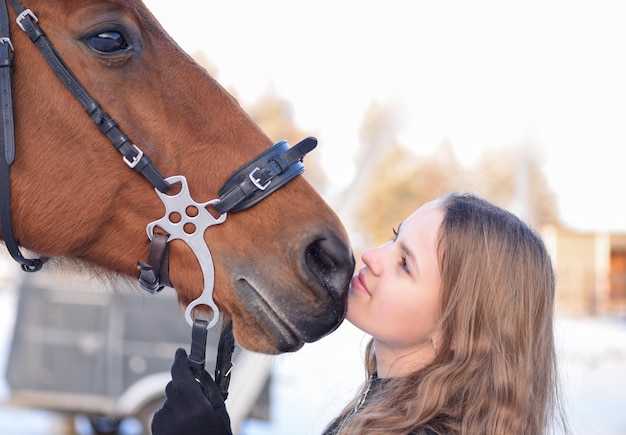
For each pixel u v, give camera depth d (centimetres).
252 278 238
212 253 242
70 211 246
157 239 244
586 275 2241
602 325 1838
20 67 238
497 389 211
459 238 220
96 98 239
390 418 207
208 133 247
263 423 721
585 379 1029
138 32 242
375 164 1157
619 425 772
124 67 240
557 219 3028
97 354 653
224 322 248
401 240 230
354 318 236
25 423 756
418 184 3197
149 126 243
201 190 244
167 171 244
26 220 247
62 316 657
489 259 219
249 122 255
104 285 277
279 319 237
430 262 222
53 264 269
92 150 242
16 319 660
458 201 232
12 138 238
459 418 208
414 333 224
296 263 237
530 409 215
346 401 277
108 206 246
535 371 220
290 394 922
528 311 221
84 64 238
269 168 243
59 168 243
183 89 247
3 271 1489
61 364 654
